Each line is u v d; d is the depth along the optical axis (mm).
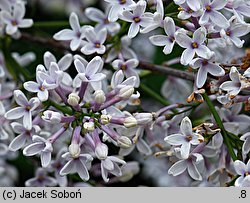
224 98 299
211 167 330
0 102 325
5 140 351
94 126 296
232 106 318
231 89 296
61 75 298
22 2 342
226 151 314
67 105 302
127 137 299
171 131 323
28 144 311
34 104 303
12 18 342
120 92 298
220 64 304
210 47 333
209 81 305
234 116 319
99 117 298
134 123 296
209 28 299
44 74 300
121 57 328
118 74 300
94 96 297
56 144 346
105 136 301
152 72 341
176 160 311
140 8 303
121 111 315
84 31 325
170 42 301
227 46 314
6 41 359
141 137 321
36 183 345
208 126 299
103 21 335
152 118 307
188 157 301
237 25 300
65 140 333
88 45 318
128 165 339
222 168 312
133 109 334
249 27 299
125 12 303
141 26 309
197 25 301
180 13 296
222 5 297
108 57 331
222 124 303
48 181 345
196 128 299
